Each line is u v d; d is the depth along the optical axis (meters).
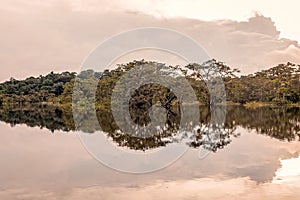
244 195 9.11
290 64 62.38
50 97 64.38
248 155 13.62
